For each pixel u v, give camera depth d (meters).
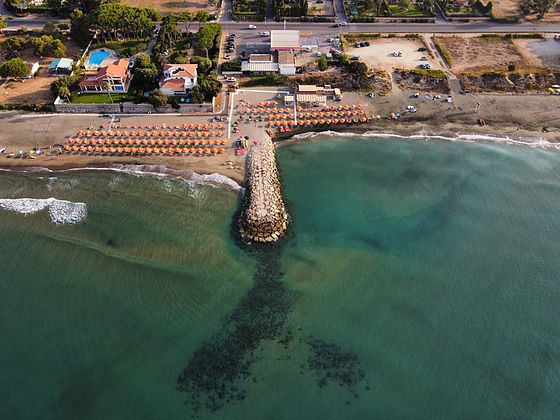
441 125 126.69
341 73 140.00
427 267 91.50
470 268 91.38
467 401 72.69
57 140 117.12
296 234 97.19
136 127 120.25
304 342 79.81
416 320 83.12
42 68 140.38
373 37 158.62
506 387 74.38
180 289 86.50
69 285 86.50
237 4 173.50
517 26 166.88
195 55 145.88
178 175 108.69
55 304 83.56
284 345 79.31
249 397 72.81
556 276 90.25
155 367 75.94
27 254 91.81
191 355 77.62
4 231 96.19
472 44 156.12
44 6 171.50
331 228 98.44
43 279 87.44
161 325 81.25
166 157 112.75
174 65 129.75
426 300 86.12
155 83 130.62
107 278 87.69
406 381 75.00
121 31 155.25
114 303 83.94
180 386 73.88
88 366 75.75
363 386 74.38
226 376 75.31
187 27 161.75
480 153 118.56
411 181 109.62
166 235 95.88
